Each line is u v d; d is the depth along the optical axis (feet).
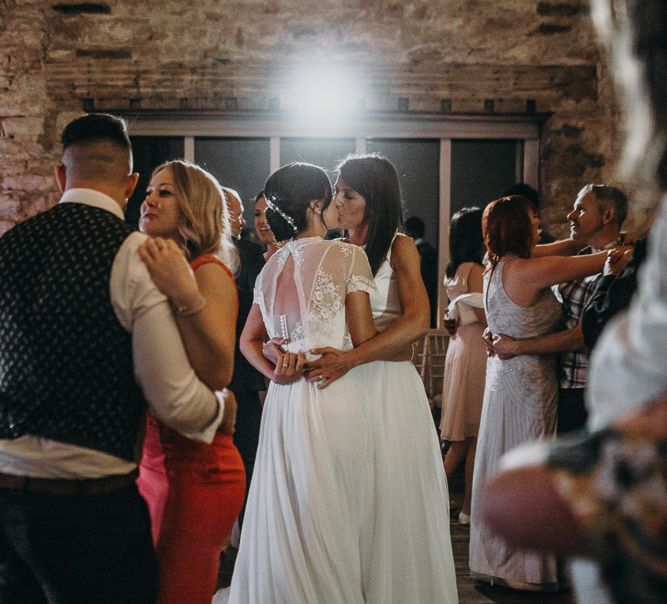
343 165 9.62
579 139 19.84
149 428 6.82
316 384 8.54
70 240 5.72
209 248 6.99
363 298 8.70
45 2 19.19
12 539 5.72
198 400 5.97
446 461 15.48
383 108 19.72
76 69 19.33
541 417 11.29
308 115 20.03
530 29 19.67
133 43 19.35
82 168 6.10
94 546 5.66
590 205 11.45
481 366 14.78
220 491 6.78
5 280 5.73
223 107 19.48
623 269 9.19
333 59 19.60
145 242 5.79
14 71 19.21
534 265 11.02
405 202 20.65
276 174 9.05
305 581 8.20
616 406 2.83
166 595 6.66
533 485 2.71
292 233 9.05
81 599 5.68
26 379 5.63
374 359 8.64
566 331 10.98
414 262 9.38
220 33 19.42
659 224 2.72
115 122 6.27
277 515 8.50
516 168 20.72
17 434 5.63
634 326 2.76
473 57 19.69
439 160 20.58
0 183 19.33
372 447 8.72
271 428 8.79
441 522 9.27
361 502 8.54
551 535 2.70
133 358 5.77
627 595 2.49
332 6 19.51
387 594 8.59
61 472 5.58
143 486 6.89
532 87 19.74
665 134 2.70
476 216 15.05
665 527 2.39
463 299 14.74
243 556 8.89
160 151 20.35
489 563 11.82
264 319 9.21
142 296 5.65
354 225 9.50
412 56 19.63
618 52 2.89
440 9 19.57
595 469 2.56
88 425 5.62
